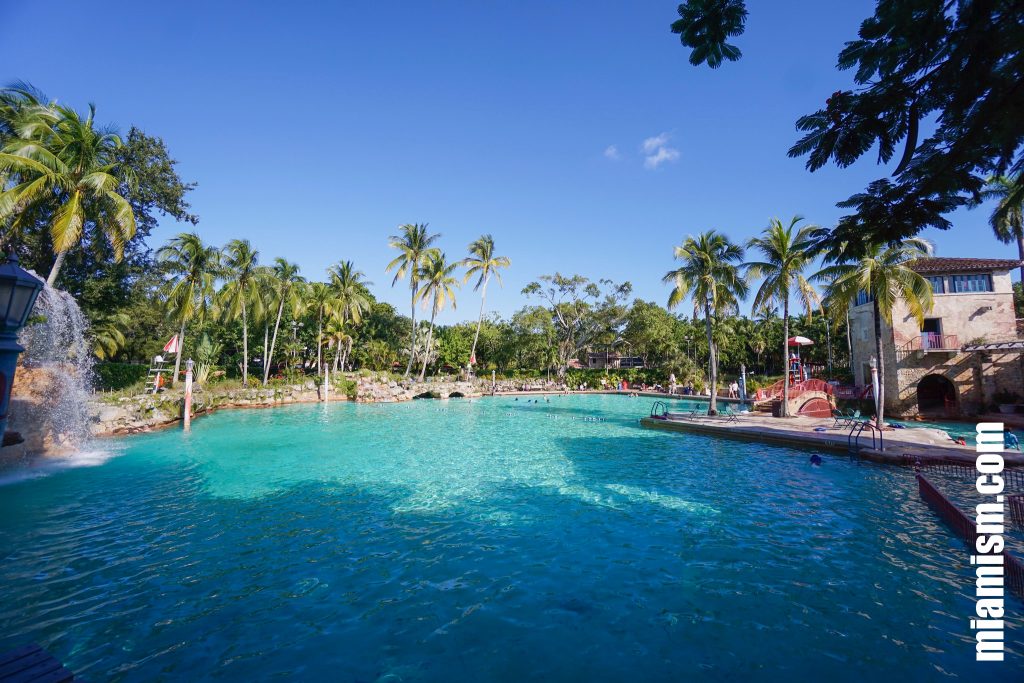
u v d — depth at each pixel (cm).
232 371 5216
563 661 497
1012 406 2592
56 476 1343
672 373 5069
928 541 828
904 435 1844
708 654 509
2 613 593
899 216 376
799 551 787
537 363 6156
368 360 6084
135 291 2986
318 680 466
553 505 1052
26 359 1688
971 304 2773
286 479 1303
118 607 609
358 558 764
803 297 2523
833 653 509
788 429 2031
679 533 873
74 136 1916
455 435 2156
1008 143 331
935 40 308
